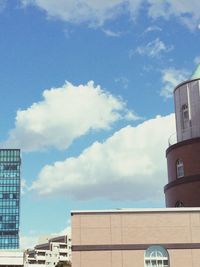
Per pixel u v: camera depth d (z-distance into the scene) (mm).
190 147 44938
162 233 38594
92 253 38000
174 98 49812
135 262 37906
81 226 38625
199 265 37969
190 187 43688
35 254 176000
